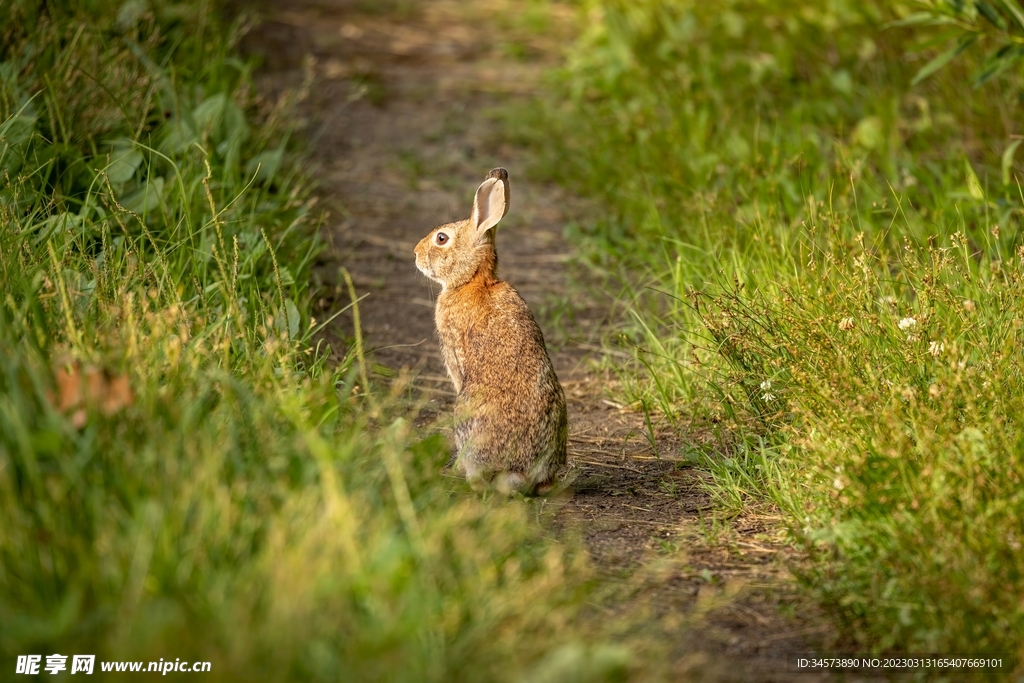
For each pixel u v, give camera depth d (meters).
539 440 8.86
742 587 7.41
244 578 5.62
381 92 21.30
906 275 10.44
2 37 12.58
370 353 11.90
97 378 6.62
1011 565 6.78
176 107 12.92
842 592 7.04
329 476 6.05
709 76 19.22
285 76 21.25
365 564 5.80
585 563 7.32
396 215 16.23
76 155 11.66
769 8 21.91
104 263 9.14
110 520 5.89
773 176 14.55
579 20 26.58
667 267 14.04
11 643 5.23
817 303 10.02
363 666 5.27
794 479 8.70
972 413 8.09
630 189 16.30
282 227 13.07
